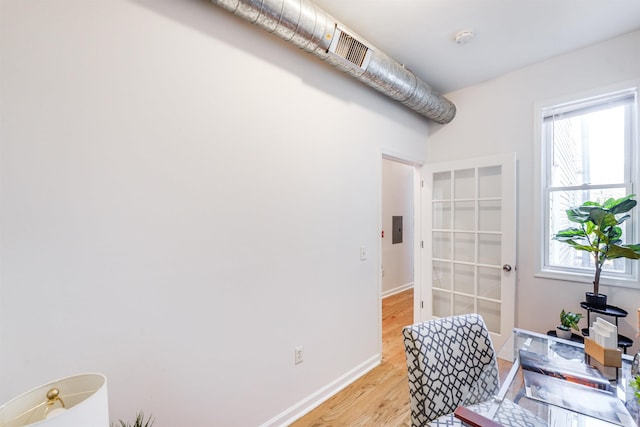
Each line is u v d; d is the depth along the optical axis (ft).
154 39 4.37
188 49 4.73
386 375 8.01
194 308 4.78
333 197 7.25
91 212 3.82
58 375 3.56
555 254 8.58
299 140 6.44
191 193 4.75
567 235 7.45
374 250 8.50
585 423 3.27
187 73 4.71
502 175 8.93
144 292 4.26
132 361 4.14
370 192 8.36
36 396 2.75
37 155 3.45
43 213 3.48
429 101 8.88
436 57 8.11
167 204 4.49
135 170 4.18
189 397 4.71
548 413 3.47
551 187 8.59
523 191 8.80
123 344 4.07
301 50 6.45
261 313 5.71
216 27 5.08
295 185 6.35
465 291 9.93
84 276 3.76
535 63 8.49
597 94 7.53
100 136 3.89
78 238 3.72
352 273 7.79
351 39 6.13
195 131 4.80
